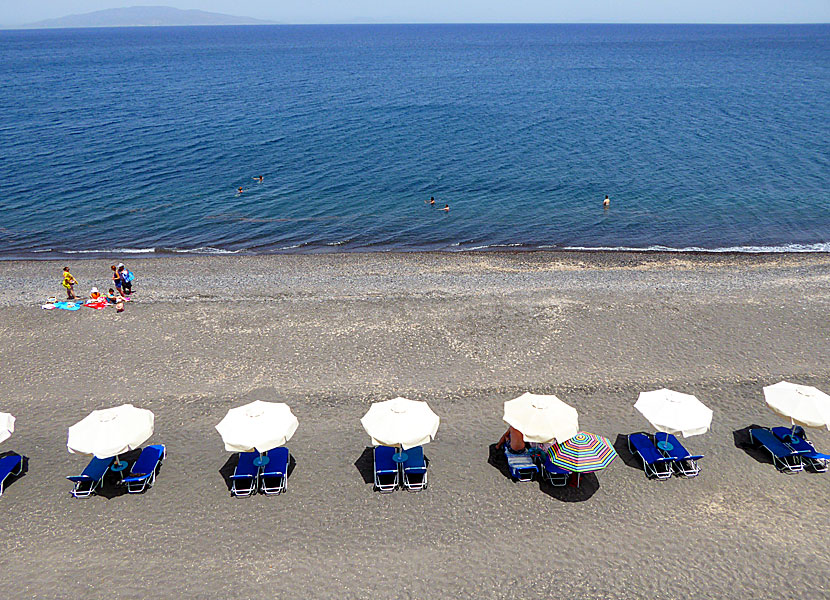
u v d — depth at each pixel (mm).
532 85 115125
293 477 16766
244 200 47281
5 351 23266
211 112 83562
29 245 38656
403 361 22594
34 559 14016
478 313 26562
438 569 13812
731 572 13656
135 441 15203
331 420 19172
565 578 13555
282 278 32188
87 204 46094
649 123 75562
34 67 159000
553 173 53594
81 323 25703
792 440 17375
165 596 13078
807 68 144875
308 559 14094
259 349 23500
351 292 29578
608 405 19891
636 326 25125
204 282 31516
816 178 51188
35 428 18672
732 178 51469
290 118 79438
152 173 53844
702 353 22953
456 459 17469
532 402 16328
